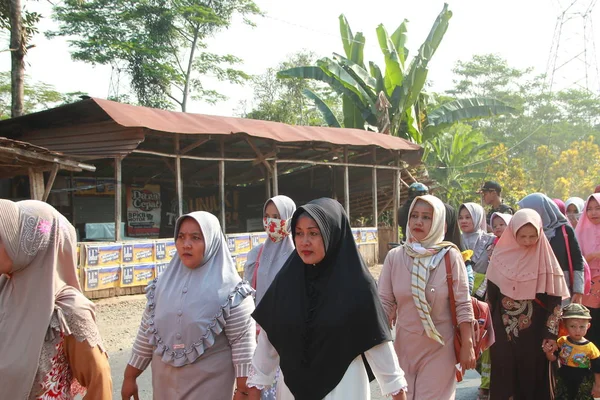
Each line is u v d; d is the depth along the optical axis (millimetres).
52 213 2219
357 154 16328
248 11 29219
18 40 13203
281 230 4465
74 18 25109
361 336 2418
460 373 3594
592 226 5523
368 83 18500
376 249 15406
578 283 4594
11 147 8516
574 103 53031
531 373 4188
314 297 2506
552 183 34156
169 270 3062
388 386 2459
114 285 10141
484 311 3746
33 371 2098
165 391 2885
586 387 4355
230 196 18734
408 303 3594
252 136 11781
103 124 10977
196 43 29234
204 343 2850
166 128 10250
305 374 2451
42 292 2156
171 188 16844
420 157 15711
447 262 3512
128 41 26016
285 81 30547
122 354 6598
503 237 4309
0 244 2090
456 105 19797
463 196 26141
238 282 3021
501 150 29125
